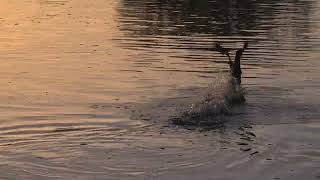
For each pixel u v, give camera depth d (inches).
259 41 1813.5
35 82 1243.8
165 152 769.6
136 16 2416.3
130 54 1588.3
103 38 1851.6
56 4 2859.3
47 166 719.1
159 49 1669.5
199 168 713.6
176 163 729.0
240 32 1996.8
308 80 1269.7
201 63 1472.7
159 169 709.9
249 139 829.2
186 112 968.9
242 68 1412.4
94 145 800.9
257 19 2335.1
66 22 2210.9
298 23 2212.1
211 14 2503.7
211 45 1743.4
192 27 2114.9
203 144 805.2
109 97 1107.3
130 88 1187.9
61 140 824.3
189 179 679.1
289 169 711.1
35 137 839.1
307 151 777.6
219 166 720.3
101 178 682.2
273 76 1316.4
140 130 874.1
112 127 892.0
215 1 3075.8
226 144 803.4
